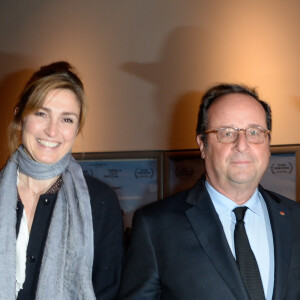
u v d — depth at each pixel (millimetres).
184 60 4941
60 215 2373
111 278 2316
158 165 4969
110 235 2369
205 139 2340
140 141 5066
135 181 5027
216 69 4809
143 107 5082
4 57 5574
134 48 5156
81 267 2291
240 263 2133
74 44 5375
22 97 2336
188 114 4895
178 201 2381
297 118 4473
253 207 2295
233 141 2230
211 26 4855
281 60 4570
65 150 2346
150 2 5113
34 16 5559
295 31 4547
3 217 2299
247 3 4738
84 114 2414
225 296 2082
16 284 2242
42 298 2217
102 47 5270
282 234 2215
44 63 5473
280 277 2107
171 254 2211
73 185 2459
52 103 2270
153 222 2297
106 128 5184
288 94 4520
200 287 2115
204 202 2307
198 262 2160
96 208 2404
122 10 5223
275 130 4523
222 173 2246
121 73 5184
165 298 2193
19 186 2428
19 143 2434
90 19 5340
